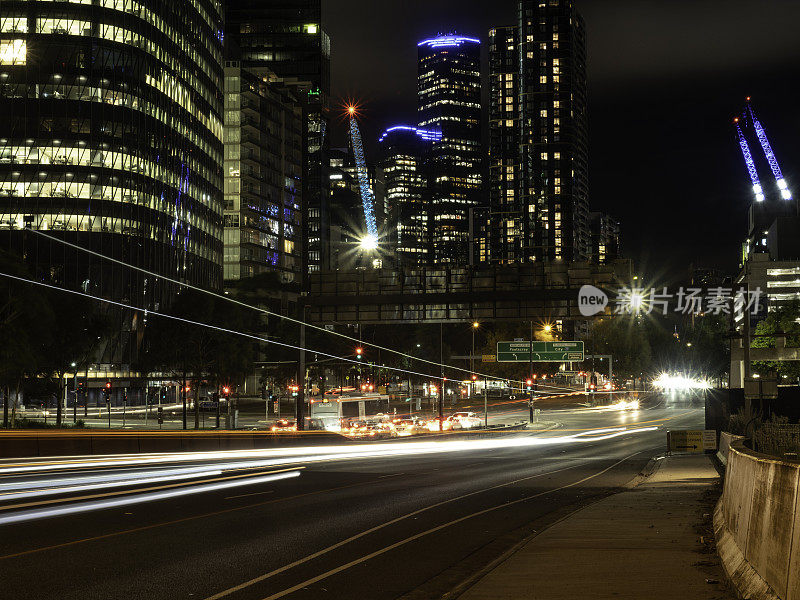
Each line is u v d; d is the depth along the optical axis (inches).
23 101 3996.1
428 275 2050.9
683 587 350.3
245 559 461.1
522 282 2000.5
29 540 523.8
